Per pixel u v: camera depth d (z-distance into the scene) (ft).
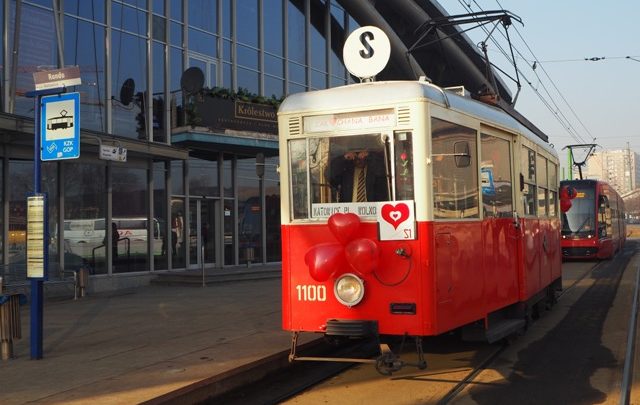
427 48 96.17
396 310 21.22
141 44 57.00
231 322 33.42
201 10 63.67
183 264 60.49
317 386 23.02
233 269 61.87
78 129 25.36
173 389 19.89
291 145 23.31
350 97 22.43
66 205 50.16
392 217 21.43
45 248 25.14
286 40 74.79
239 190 67.56
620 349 28.40
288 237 23.03
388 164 21.68
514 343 30.17
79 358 25.04
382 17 86.38
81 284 47.32
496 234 26.91
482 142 26.16
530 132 34.32
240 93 60.13
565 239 84.23
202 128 56.34
